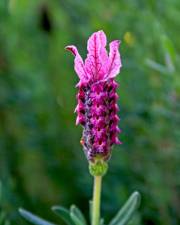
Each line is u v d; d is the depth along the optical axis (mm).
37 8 589
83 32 512
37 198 522
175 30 456
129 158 477
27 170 545
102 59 286
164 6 462
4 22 607
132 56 473
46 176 539
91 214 323
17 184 526
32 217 314
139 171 469
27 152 557
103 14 496
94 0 502
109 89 287
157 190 444
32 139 542
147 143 457
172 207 449
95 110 287
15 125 568
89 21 530
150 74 443
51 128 552
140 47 456
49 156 539
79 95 290
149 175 454
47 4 582
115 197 464
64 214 314
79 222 304
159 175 448
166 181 446
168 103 426
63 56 587
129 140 479
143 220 452
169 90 423
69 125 556
